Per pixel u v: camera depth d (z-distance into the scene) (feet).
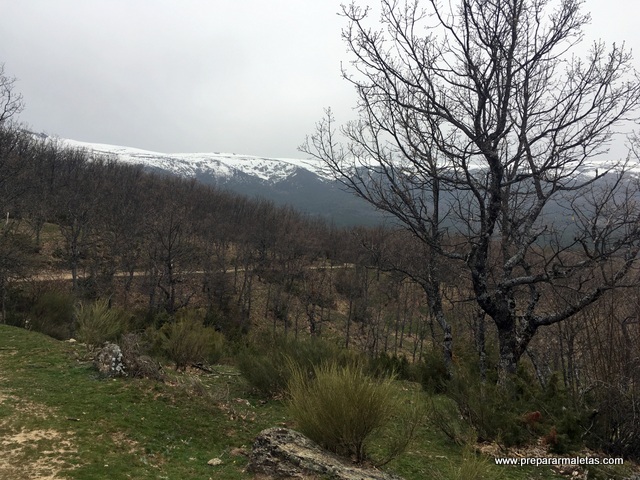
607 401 24.64
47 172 145.89
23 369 28.48
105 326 39.34
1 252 76.54
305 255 184.34
